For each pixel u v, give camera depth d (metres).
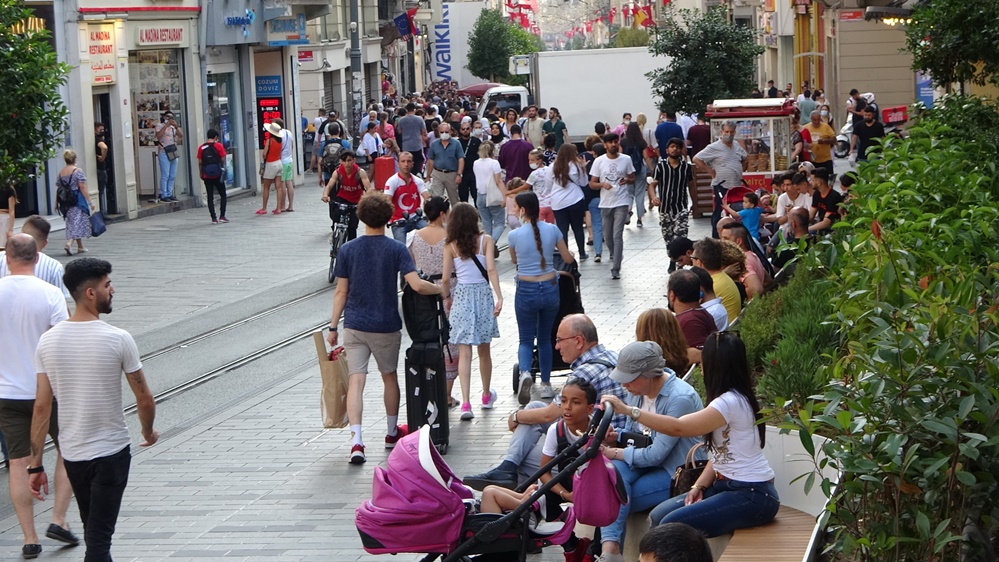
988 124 23.98
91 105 43.91
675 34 53.62
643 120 47.66
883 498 9.62
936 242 13.38
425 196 29.58
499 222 33.41
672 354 13.82
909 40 25.42
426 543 10.73
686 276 15.86
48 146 24.02
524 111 72.38
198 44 51.41
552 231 19.09
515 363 21.83
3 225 24.00
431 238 19.31
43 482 12.49
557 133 51.44
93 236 37.28
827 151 47.84
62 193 35.78
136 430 18.42
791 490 12.21
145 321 26.33
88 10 43.41
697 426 11.15
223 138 55.03
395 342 17.00
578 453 12.11
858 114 54.50
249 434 18.08
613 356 14.85
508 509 11.16
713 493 11.62
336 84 80.88
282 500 15.18
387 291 16.81
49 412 12.22
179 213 48.06
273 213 46.34
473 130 51.94
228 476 16.17
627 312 25.41
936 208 16.66
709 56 53.00
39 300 13.86
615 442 12.98
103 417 11.98
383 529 10.71
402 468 10.75
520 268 19.08
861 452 9.05
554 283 19.12
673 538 7.00
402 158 29.17
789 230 24.17
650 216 42.12
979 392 8.73
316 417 18.86
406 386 16.67
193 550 13.60
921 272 11.69
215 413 19.25
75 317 12.09
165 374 21.78
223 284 30.56
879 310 9.52
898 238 11.71
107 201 45.47
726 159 32.69
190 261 34.34
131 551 13.62
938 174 17.30
